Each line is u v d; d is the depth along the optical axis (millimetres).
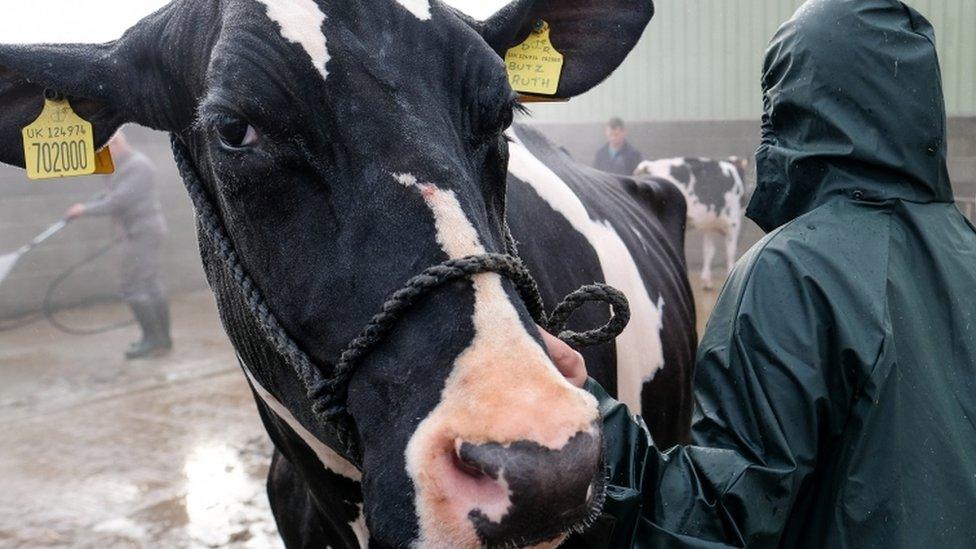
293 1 1573
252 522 4648
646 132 13305
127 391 7105
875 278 1651
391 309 1397
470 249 1435
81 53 1899
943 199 1818
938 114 1759
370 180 1471
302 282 1519
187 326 9570
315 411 1521
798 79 1794
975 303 1749
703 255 12008
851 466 1604
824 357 1604
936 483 1603
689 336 3336
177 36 1786
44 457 5652
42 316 10453
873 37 1724
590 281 2629
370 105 1502
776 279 1653
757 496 1579
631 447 1679
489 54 1659
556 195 2734
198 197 1778
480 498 1282
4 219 10445
